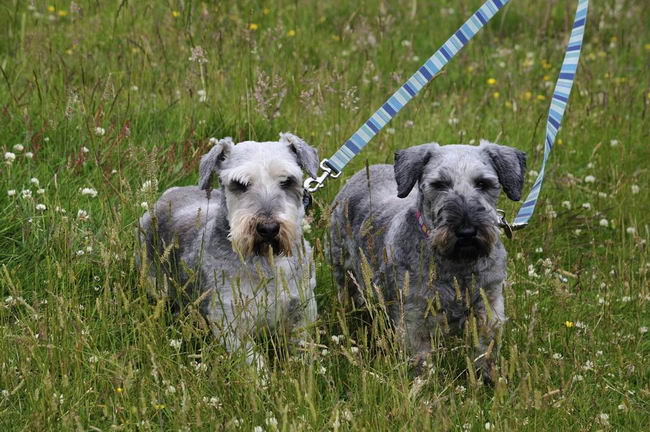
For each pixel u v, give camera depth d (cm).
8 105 1314
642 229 1307
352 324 1062
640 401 905
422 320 942
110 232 952
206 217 1002
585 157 1510
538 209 1304
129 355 858
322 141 1308
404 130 1452
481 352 953
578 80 1766
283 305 933
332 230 1162
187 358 899
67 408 792
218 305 930
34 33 1537
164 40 1650
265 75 1499
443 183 909
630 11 2147
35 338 809
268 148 934
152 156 950
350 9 2047
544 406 782
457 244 875
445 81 1775
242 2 1938
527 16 2111
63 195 1132
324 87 1457
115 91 1419
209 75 1493
